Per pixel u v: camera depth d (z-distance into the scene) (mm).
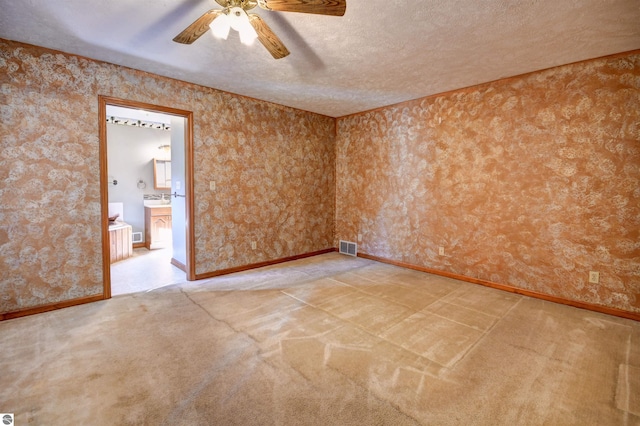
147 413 1559
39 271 2748
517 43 2516
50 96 2717
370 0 1928
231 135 3914
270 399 1671
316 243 5082
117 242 4691
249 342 2271
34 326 2496
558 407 1629
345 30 2309
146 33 2389
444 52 2684
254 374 1891
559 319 2689
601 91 2760
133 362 2004
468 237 3699
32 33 2404
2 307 2602
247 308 2902
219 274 3928
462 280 3766
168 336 2354
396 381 1833
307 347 2209
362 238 4938
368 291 3383
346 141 5098
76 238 2910
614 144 2717
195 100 3568
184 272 4090
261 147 4238
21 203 2645
